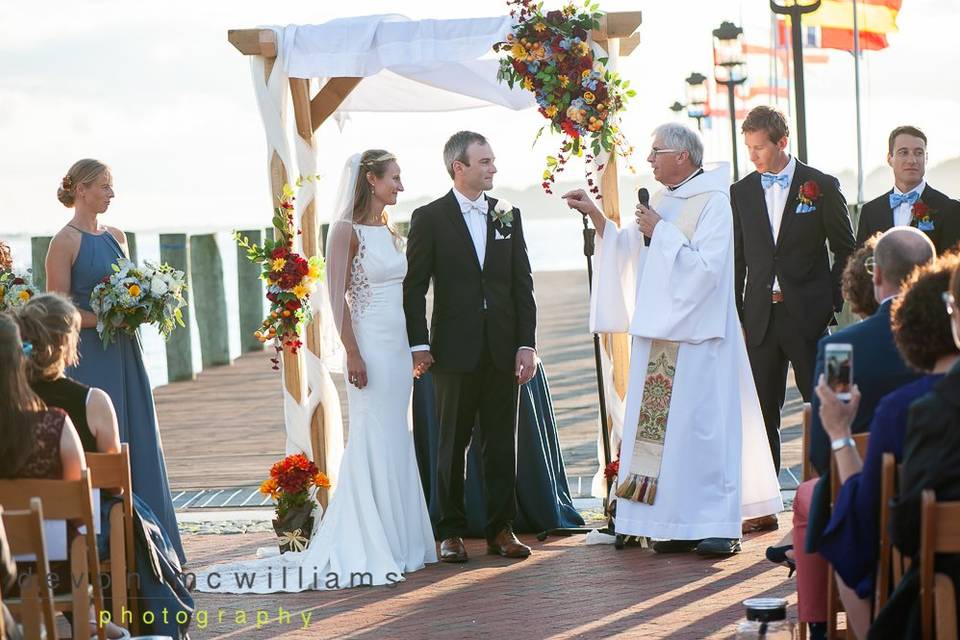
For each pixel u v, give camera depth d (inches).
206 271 593.3
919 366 143.8
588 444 396.8
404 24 276.5
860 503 143.0
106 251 254.7
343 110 321.4
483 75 313.4
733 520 259.3
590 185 275.9
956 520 127.9
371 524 251.8
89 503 164.9
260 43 281.1
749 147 285.7
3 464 168.2
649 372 264.2
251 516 316.8
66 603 168.7
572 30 268.5
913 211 273.4
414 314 263.1
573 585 238.8
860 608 152.9
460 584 243.4
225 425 450.0
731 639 198.1
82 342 248.5
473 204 265.7
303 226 288.7
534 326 267.0
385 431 257.9
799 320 280.8
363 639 207.3
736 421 264.5
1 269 268.2
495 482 267.6
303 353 287.6
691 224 263.3
